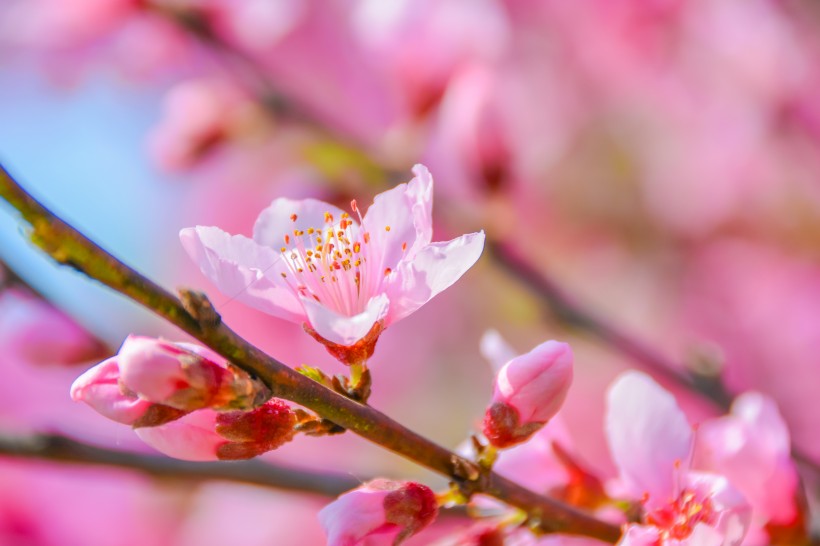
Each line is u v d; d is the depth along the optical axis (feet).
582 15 2.28
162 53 1.80
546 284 1.57
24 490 1.86
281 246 1.15
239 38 1.73
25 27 1.78
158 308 1.03
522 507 1.13
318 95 2.07
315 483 1.28
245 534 1.96
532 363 1.11
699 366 1.49
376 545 1.09
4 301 1.36
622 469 1.16
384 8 1.63
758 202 2.29
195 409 1.05
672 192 2.33
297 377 1.06
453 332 2.34
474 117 1.53
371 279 1.12
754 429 1.21
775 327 2.27
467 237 1.08
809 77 2.21
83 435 1.32
